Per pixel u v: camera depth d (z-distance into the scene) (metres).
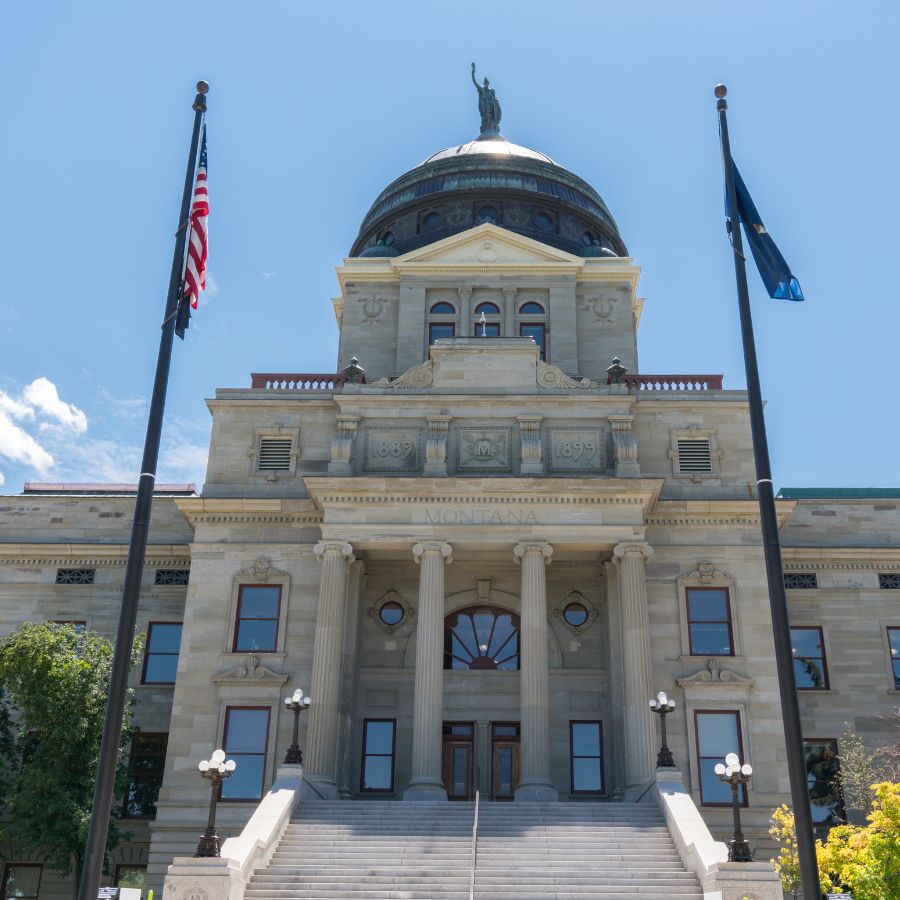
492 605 47.47
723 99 31.08
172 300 28.44
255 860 31.42
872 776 43.41
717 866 28.48
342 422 46.50
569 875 31.25
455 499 43.91
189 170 30.11
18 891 44.78
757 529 45.78
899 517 51.72
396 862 32.31
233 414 48.47
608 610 45.09
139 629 50.06
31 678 41.53
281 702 43.19
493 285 57.91
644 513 45.56
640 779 39.91
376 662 46.12
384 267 58.97
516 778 45.19
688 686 43.12
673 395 48.56
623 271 58.25
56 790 39.66
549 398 46.41
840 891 30.16
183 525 52.56
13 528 52.97
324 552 43.34
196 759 42.50
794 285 29.31
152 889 40.59
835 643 48.97
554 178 65.19
